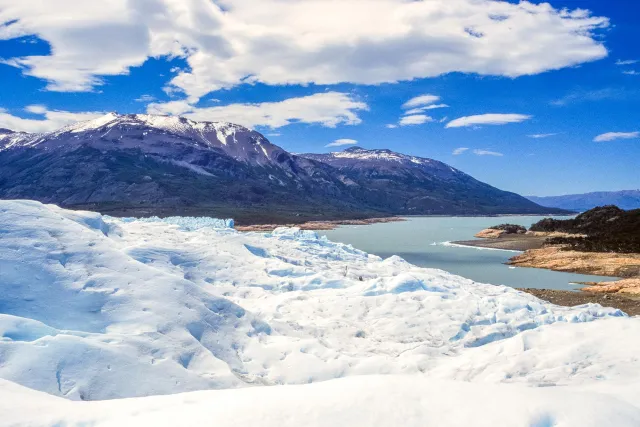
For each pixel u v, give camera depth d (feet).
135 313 44.37
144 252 66.74
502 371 43.01
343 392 23.49
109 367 35.45
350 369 44.78
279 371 43.55
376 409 21.89
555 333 51.11
